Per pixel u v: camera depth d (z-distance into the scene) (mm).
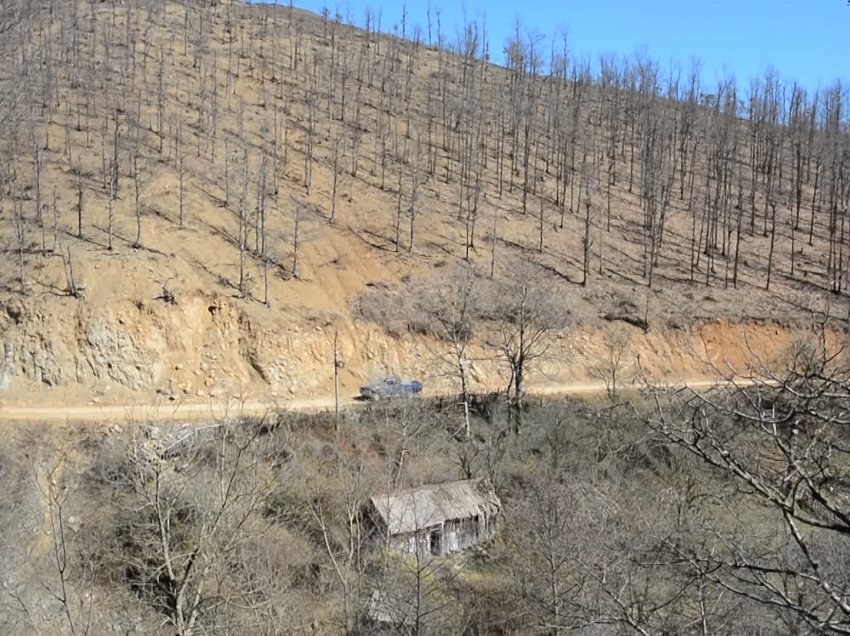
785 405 8453
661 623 13039
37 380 40906
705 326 53594
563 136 78500
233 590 22688
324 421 39188
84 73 72250
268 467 29953
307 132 72500
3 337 41156
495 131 84375
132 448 26469
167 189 55688
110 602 24156
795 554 12031
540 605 20703
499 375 48562
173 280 46031
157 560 24219
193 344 44719
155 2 94875
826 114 89375
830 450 8227
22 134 57062
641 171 80812
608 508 23047
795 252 69250
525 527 27297
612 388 44062
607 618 13023
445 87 86938
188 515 24562
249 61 86938
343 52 95750
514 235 62469
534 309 49469
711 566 9938
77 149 58969
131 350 42875
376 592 24406
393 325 49312
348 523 28375
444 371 48062
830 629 7418
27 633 22031
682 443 8352
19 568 24672
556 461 34656
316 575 26547
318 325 47781
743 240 71000
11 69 57875
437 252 56938
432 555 28766
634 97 95500
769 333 53625
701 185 82375
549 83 98875
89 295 43406
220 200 56469
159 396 42406
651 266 58406
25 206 50125
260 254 51531
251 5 112188
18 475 31781
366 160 70062
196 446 29641
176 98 72562
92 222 49625
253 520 25641
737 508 15820
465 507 31766
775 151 87562
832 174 70625
